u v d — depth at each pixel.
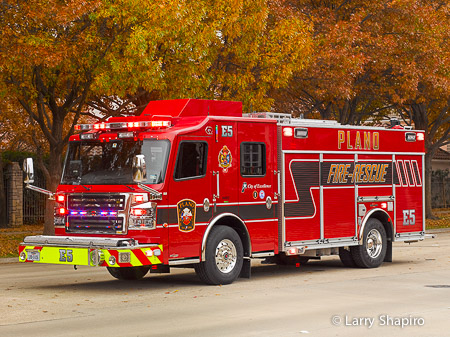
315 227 15.99
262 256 14.95
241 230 14.66
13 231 29.27
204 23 22.31
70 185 13.91
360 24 28.73
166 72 21.77
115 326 9.73
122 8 20.30
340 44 27.39
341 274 16.00
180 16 20.47
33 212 32.94
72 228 13.77
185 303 11.80
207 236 13.85
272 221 15.16
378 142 17.67
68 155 14.20
